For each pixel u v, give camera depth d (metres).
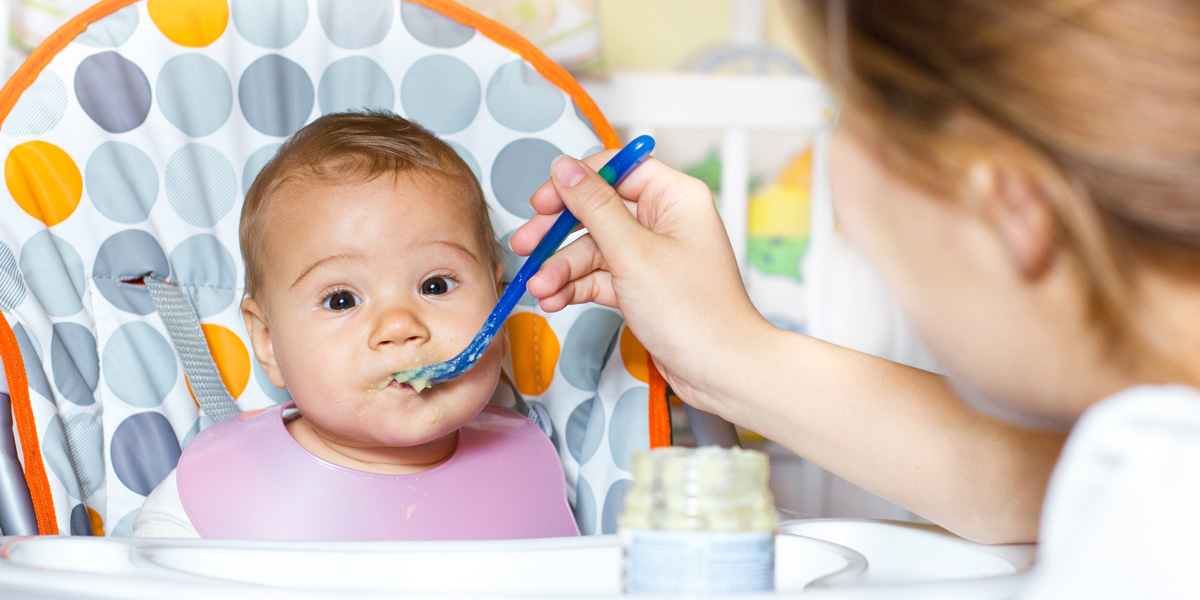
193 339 0.96
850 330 1.79
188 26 0.92
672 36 2.18
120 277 0.90
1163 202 0.30
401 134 0.94
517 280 0.78
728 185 1.74
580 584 0.53
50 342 0.82
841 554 0.53
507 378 1.04
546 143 1.02
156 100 0.92
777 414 0.72
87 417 0.85
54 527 0.75
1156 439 0.26
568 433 1.03
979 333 0.37
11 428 0.75
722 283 0.75
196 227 0.96
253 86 0.97
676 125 1.70
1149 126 0.30
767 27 2.14
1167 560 0.25
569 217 0.76
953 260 0.36
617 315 1.01
